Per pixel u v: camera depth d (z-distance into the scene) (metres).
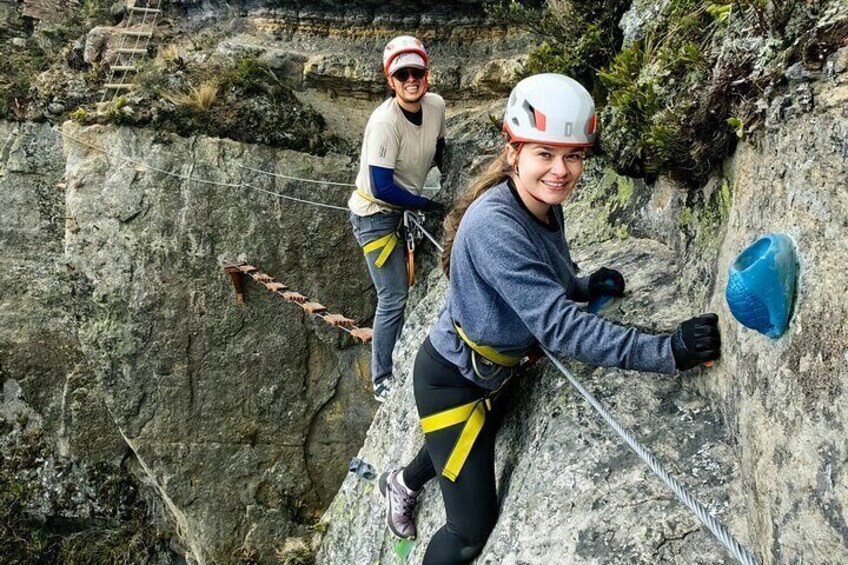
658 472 1.89
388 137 4.41
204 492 5.98
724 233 2.31
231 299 5.85
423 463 3.11
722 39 2.32
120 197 5.67
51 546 6.88
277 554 5.82
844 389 1.38
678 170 2.63
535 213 2.14
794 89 1.66
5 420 6.63
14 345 6.42
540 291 1.98
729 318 2.00
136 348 5.79
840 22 1.52
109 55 6.36
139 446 5.92
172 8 6.84
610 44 3.96
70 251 5.75
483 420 2.46
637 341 1.96
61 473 6.70
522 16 4.56
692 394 2.31
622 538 2.02
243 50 6.20
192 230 5.73
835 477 1.41
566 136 1.98
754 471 1.81
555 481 2.29
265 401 5.99
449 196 5.52
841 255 1.42
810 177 1.57
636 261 3.02
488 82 5.78
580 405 2.45
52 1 7.46
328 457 6.12
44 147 6.32
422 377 2.48
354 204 4.70
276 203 5.83
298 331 5.97
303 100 6.24
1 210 6.35
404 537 3.28
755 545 1.80
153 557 6.89
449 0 5.94
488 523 2.46
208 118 5.72
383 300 4.79
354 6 6.20
